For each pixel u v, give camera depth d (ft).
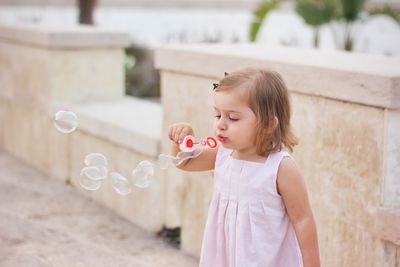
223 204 8.59
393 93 9.55
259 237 8.27
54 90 20.20
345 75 10.19
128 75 36.94
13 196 18.58
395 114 9.73
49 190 19.21
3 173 20.92
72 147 19.35
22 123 22.31
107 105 19.84
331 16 29.58
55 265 13.89
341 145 10.50
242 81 8.10
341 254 10.70
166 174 15.20
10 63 22.77
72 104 19.94
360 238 10.32
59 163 20.15
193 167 9.19
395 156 9.87
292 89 11.27
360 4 29.43
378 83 9.69
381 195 9.92
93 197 18.39
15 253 14.51
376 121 9.87
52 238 15.48
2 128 23.99
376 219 9.96
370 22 38.75
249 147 8.40
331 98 10.55
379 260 10.03
